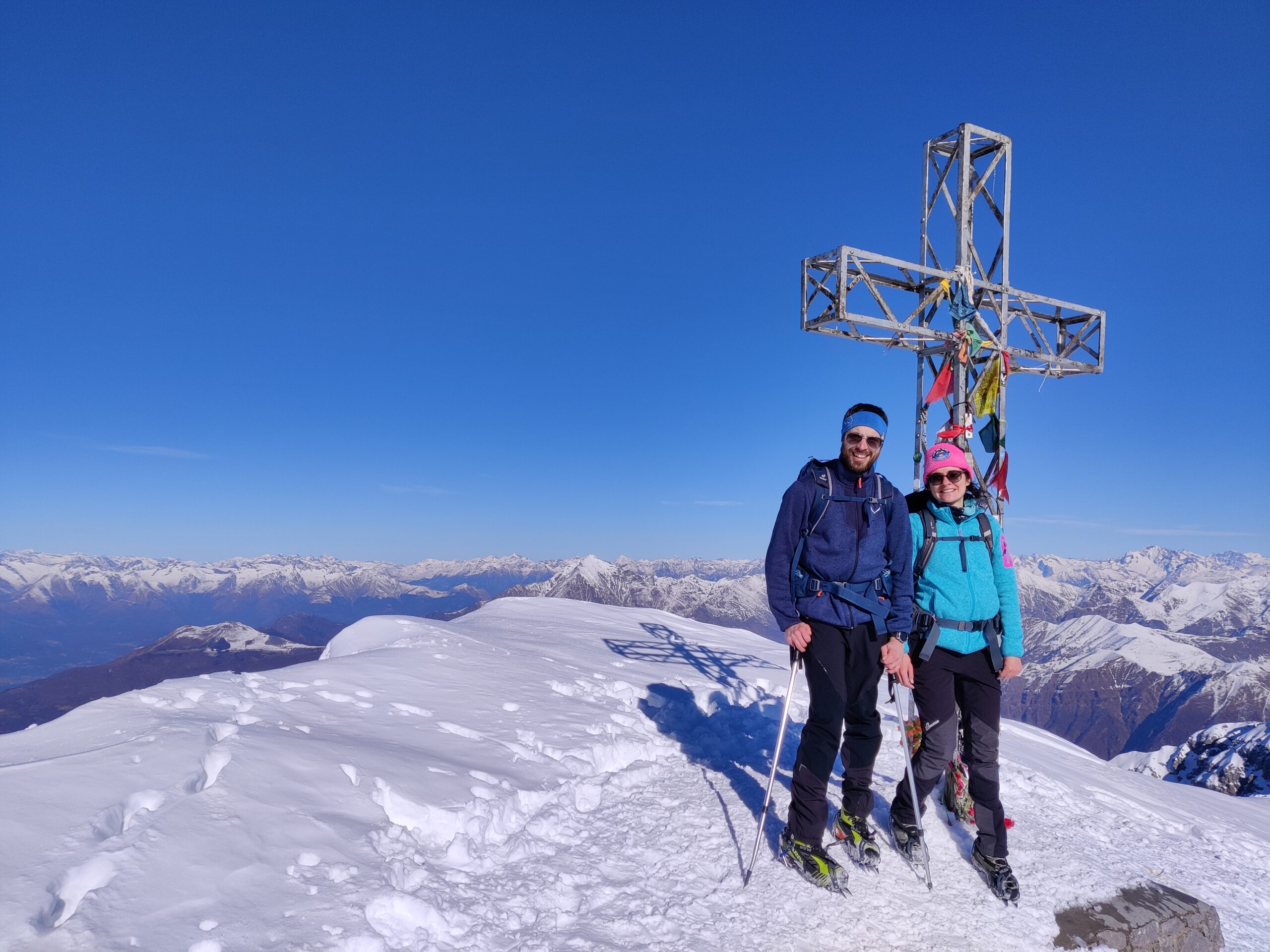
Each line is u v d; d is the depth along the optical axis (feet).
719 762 18.22
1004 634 13.87
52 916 7.82
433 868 10.76
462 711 17.84
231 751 11.84
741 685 25.91
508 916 10.21
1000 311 25.57
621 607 45.11
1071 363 28.30
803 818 12.64
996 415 22.76
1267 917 15.23
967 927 11.93
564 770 15.71
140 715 13.16
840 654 12.91
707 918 11.10
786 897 11.86
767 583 13.51
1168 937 13.26
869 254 23.27
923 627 13.76
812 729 12.86
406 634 25.85
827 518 12.98
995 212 26.17
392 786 12.18
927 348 24.68
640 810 14.83
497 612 39.45
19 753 11.45
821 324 24.22
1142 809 20.80
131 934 7.67
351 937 8.56
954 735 13.75
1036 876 14.16
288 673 17.90
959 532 13.96
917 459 24.31
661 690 23.86
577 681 23.06
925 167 26.53
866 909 11.94
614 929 10.48
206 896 8.52
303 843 10.04
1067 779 22.26
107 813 9.50
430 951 8.98
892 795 16.88
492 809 12.78
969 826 15.60
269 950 7.99
